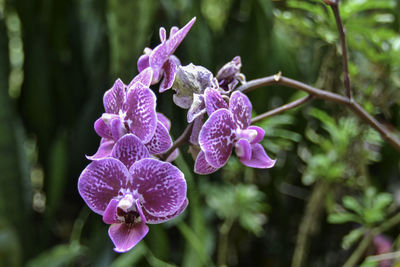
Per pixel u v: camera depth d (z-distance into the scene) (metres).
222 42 1.11
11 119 1.08
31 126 1.21
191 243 0.86
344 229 1.02
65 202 1.33
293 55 1.01
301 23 0.84
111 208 0.55
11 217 1.06
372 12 0.89
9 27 1.33
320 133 0.99
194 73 0.57
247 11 1.04
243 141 0.57
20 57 1.42
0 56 1.10
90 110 1.14
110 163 0.56
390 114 0.90
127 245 0.54
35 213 1.32
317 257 1.05
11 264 0.96
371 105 0.81
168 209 0.56
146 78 0.56
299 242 0.86
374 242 0.92
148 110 0.56
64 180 1.11
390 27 0.89
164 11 1.04
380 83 0.84
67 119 1.24
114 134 0.57
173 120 1.01
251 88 0.60
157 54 0.58
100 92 1.15
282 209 1.06
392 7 0.79
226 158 0.57
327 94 0.62
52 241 1.24
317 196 0.84
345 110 0.86
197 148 0.59
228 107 0.57
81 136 1.14
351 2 0.75
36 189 1.40
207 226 1.00
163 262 0.90
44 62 1.18
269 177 1.02
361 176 0.85
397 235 0.97
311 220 0.86
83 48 1.21
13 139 1.08
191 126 0.58
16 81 1.39
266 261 1.12
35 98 1.18
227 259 1.04
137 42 0.92
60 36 1.20
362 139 0.83
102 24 1.12
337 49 0.82
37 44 1.18
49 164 1.21
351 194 0.94
